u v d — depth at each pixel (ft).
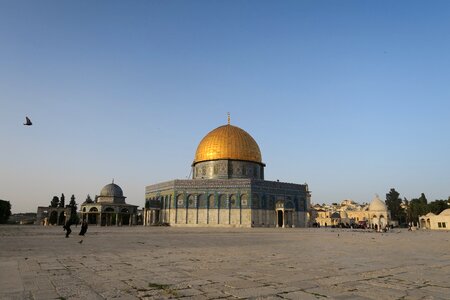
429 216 310.45
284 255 58.03
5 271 39.40
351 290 29.81
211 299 26.43
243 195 245.86
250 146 273.33
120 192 309.63
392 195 435.94
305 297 27.07
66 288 30.19
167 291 29.09
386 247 77.82
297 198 269.44
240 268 42.32
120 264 45.52
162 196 270.05
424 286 31.73
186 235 123.85
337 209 561.02
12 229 168.86
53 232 136.36
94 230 159.33
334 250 68.59
